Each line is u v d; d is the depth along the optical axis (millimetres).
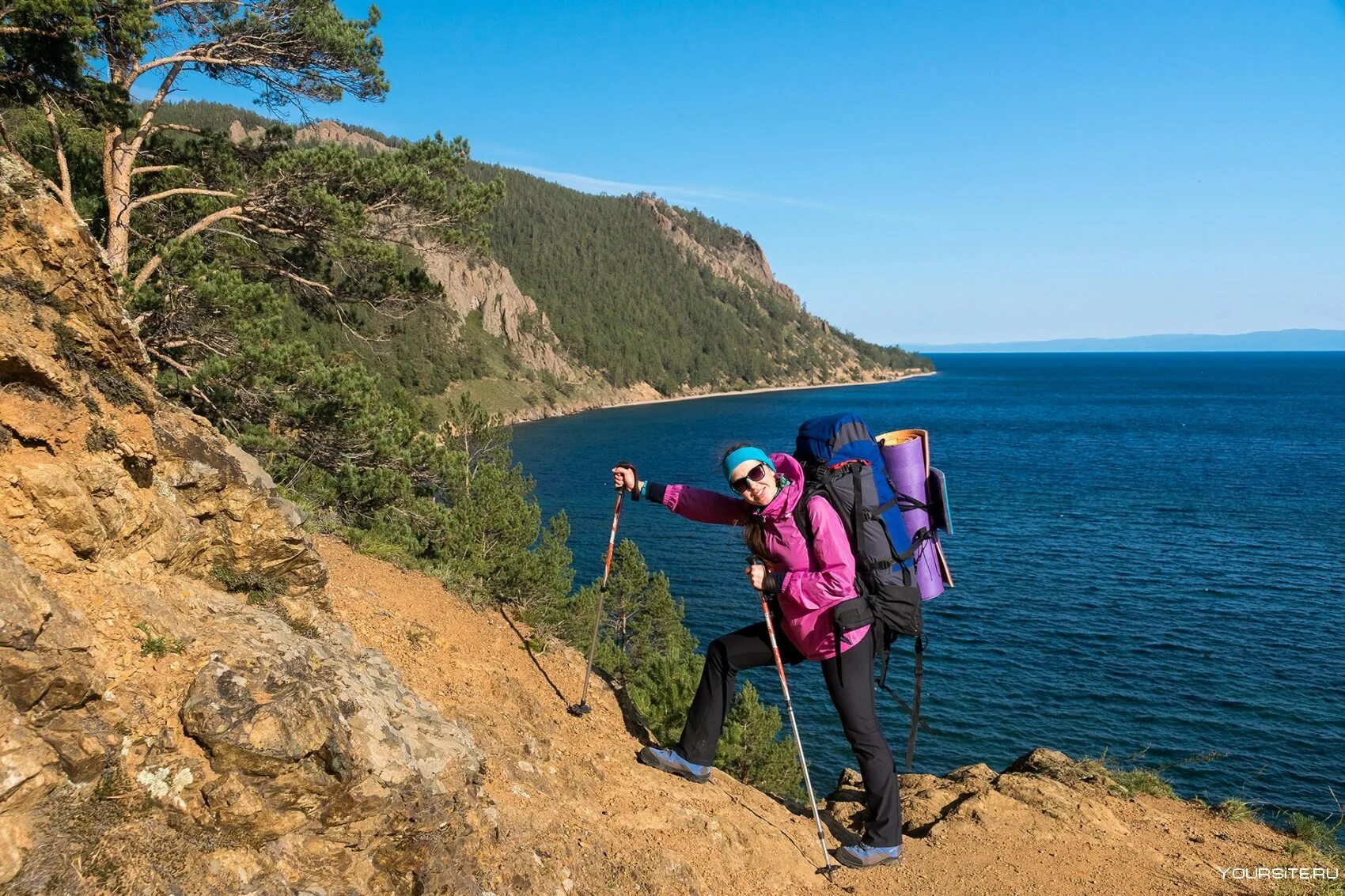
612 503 60406
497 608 6777
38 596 2570
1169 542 46844
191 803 2689
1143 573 40156
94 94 11234
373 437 13008
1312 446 93438
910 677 27297
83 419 3053
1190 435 106375
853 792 6336
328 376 12570
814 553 4348
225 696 2869
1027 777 6457
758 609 36281
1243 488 65188
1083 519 53562
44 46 10523
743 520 4738
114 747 2588
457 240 14781
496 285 179750
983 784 6414
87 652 2658
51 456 2924
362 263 14133
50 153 12141
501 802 3814
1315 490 63625
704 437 111188
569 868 3719
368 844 3041
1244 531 49531
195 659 2982
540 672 5641
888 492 4473
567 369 181500
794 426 128125
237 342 11938
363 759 3111
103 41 11648
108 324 3184
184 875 2525
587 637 13023
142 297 10789
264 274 14695
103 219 12414
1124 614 33938
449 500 14180
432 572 7164
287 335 13234
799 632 4504
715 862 4270
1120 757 22094
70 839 2318
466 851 3346
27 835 2232
